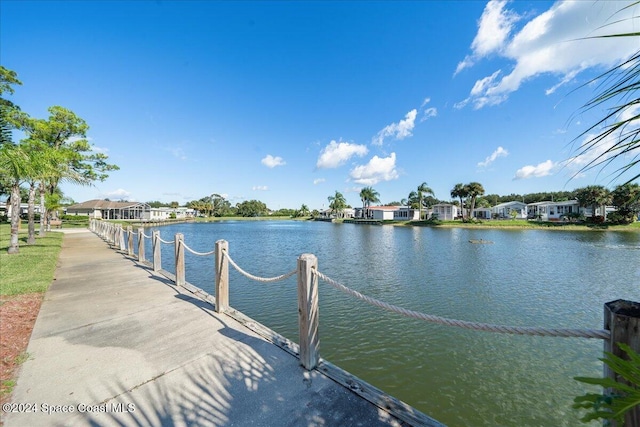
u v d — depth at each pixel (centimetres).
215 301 428
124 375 259
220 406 219
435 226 4550
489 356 538
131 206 5672
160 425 200
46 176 1146
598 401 107
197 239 2739
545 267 1317
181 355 294
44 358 287
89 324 372
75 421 203
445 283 1048
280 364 277
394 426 196
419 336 618
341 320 707
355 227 4934
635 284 1021
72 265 781
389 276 1162
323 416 207
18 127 1834
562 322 689
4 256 877
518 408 402
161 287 550
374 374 482
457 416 389
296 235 3272
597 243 2139
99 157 2244
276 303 802
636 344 121
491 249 1928
